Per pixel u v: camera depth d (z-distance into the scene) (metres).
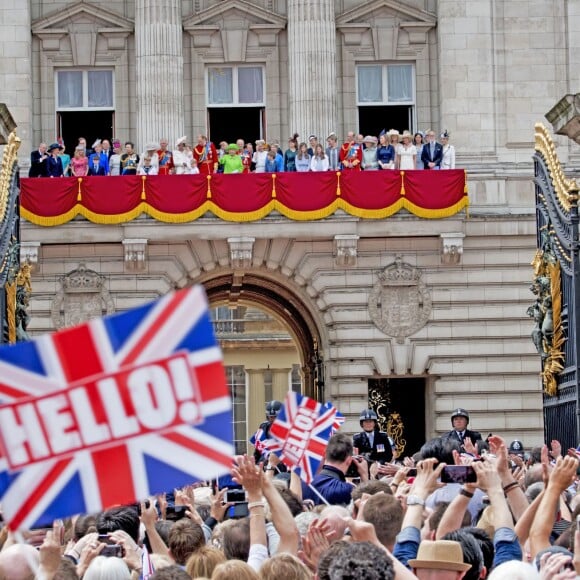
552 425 63.56
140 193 99.81
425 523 32.19
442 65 108.00
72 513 20.98
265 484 27.33
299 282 103.06
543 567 23.30
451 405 103.81
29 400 20.88
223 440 20.81
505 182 105.75
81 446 20.91
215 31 110.56
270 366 181.38
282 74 111.12
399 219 101.69
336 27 110.38
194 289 20.83
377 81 111.12
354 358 103.56
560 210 62.31
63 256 101.88
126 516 35.66
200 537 30.88
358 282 103.38
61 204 99.56
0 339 58.62
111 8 110.25
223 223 100.75
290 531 27.00
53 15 109.50
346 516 27.41
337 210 100.75
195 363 20.83
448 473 28.17
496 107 107.56
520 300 104.12
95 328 20.81
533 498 35.84
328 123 108.31
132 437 20.86
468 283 103.94
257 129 111.62
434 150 103.19
